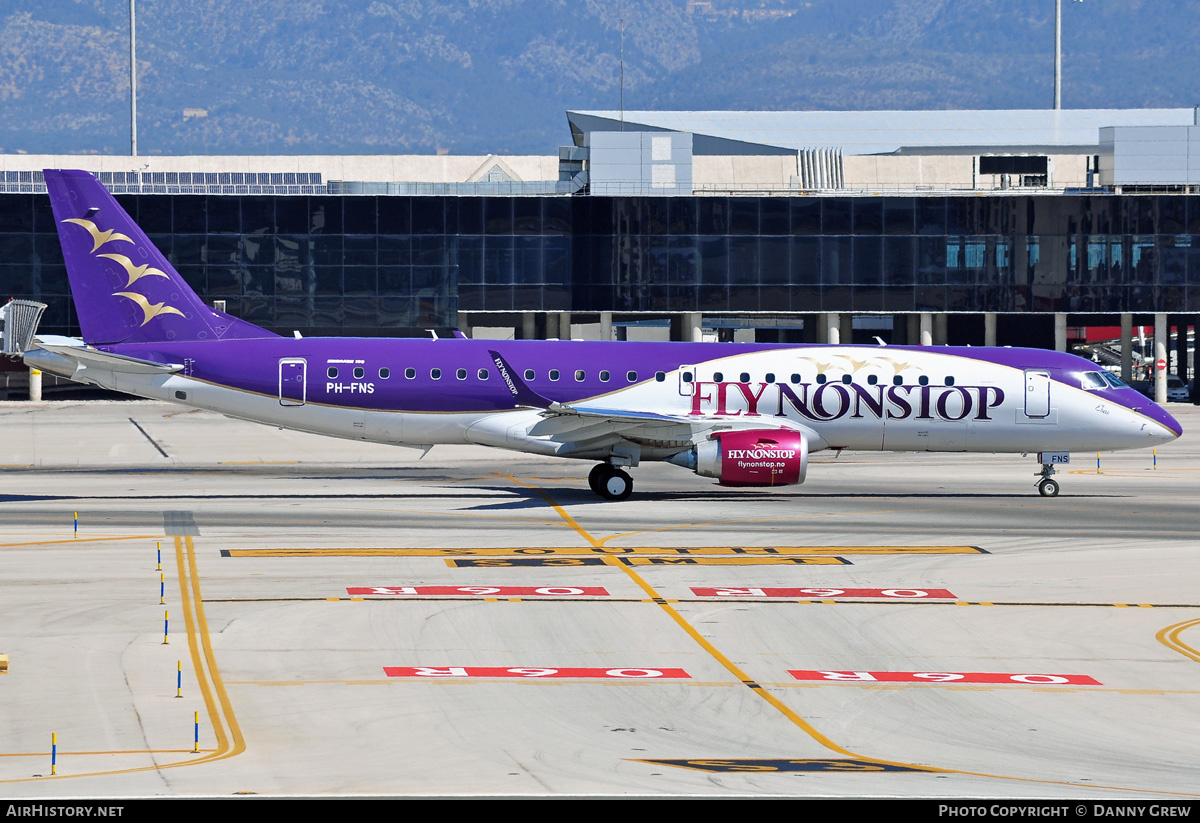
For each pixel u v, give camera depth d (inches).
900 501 6845.5
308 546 5378.9
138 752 2854.3
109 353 6806.1
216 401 6919.3
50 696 3282.5
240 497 6835.6
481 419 6899.6
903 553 5344.5
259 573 4820.4
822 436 6968.5
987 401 6953.7
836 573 4950.8
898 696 3454.7
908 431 6973.4
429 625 4087.1
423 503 6638.8
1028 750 3009.4
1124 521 6200.8
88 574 4756.4
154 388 6894.7
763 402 6904.5
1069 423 6993.1
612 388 6909.5
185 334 6968.5
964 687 3540.8
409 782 2640.3
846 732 3144.7
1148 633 4111.7
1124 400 7032.5
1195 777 2785.4
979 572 4985.2
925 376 6963.6
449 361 6919.3
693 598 4517.7
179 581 4660.4
